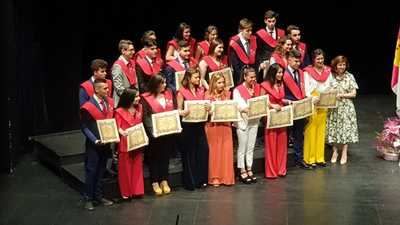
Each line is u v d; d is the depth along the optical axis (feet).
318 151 29.55
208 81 28.91
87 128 24.80
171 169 27.50
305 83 28.76
